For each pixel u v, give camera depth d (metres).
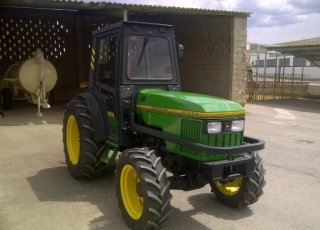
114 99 4.83
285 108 15.31
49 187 5.27
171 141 3.99
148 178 3.65
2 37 15.47
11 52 15.73
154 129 4.36
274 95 19.94
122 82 4.62
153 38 4.88
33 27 15.98
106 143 5.21
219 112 3.79
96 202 4.75
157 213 3.59
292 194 5.19
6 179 5.61
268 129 10.26
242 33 13.28
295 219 4.39
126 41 4.65
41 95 11.57
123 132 4.71
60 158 6.83
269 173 6.12
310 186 5.52
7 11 15.33
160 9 11.43
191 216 4.42
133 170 3.91
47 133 9.11
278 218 4.41
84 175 5.35
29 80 11.66
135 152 3.93
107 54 5.16
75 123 5.67
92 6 11.12
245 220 4.33
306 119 12.32
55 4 11.00
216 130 3.79
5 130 9.46
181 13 12.44
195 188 4.23
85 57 17.16
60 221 4.19
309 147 8.05
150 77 4.82
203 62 15.24
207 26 14.62
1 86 13.43
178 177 4.18
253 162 3.99
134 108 4.69
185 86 16.58
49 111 12.95
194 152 3.88
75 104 5.48
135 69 4.73
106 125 5.12
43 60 11.73
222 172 3.79
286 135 9.39
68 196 4.94
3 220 4.20
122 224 4.14
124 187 4.10
